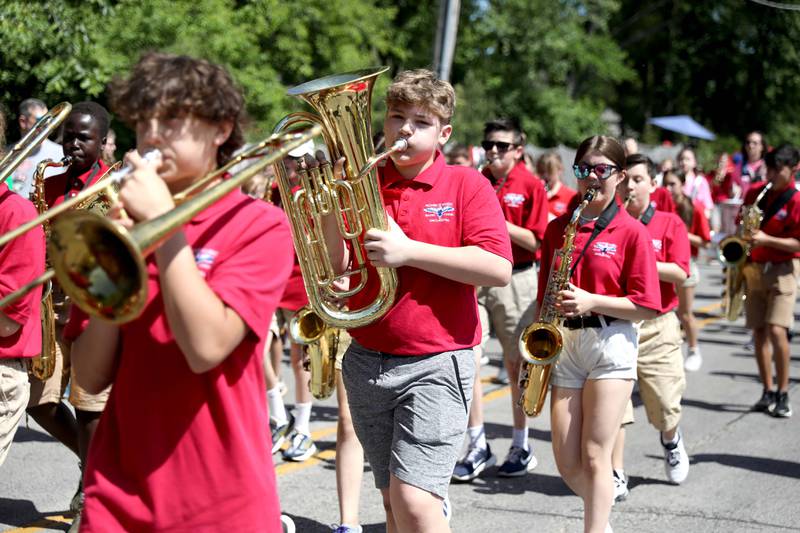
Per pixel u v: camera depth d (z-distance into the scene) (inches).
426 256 129.1
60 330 188.4
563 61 1295.5
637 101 1647.4
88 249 76.9
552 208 336.2
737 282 294.4
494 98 1171.3
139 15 569.9
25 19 436.5
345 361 141.1
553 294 162.1
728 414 290.7
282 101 726.5
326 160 128.0
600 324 160.7
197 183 86.0
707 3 1509.6
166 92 85.7
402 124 135.9
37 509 201.2
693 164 482.9
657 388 213.9
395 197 138.7
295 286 219.8
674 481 221.0
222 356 87.1
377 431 139.7
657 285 162.1
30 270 153.6
